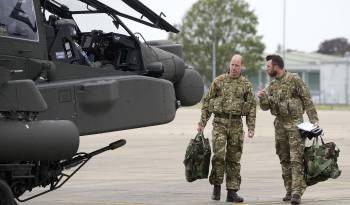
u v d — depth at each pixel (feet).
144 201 60.64
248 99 59.93
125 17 53.57
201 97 58.39
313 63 562.66
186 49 400.67
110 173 80.64
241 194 64.39
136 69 52.44
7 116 44.42
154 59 54.24
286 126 59.82
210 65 400.26
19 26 47.01
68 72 49.29
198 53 401.08
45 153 44.16
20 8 47.19
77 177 77.10
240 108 59.82
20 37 46.98
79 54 50.83
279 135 60.49
